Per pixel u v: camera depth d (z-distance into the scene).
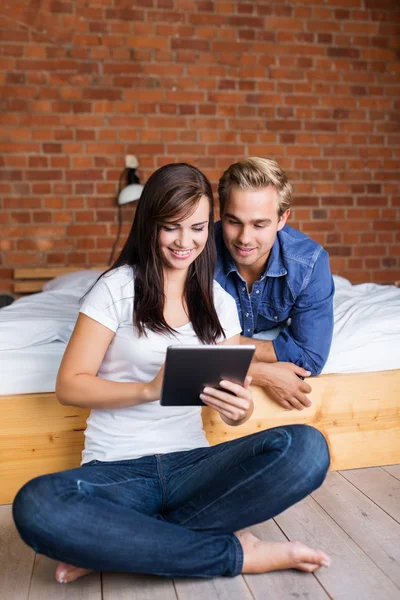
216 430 1.87
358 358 1.96
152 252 1.41
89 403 1.37
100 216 3.66
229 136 3.78
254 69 3.76
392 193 3.99
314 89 3.84
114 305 1.41
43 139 3.57
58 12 3.51
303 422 1.92
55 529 1.18
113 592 1.32
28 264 3.62
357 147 3.93
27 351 1.80
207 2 3.67
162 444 1.45
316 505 1.72
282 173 1.67
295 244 1.86
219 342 1.54
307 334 1.84
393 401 1.98
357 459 1.98
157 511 1.40
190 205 1.36
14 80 3.51
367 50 3.88
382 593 1.30
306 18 3.79
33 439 1.76
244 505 1.33
